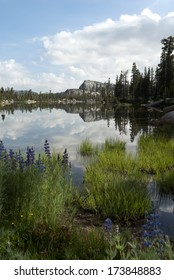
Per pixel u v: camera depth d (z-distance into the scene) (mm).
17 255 4082
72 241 5016
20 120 43094
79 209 7242
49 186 6738
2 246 4438
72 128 30328
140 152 13875
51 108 101000
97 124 34625
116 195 7359
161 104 61781
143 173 10859
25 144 18828
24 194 5863
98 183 8477
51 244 4934
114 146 16500
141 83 88375
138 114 48625
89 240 4938
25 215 5602
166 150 14023
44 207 5961
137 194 7328
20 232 5137
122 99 107312
